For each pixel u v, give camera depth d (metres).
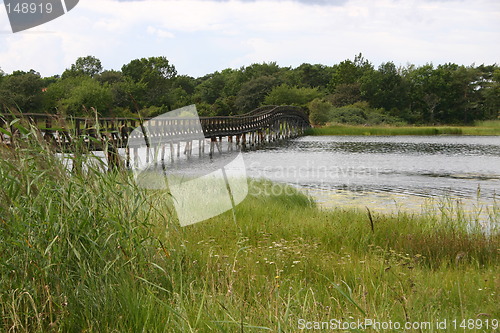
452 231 8.99
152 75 96.69
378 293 4.91
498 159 30.56
